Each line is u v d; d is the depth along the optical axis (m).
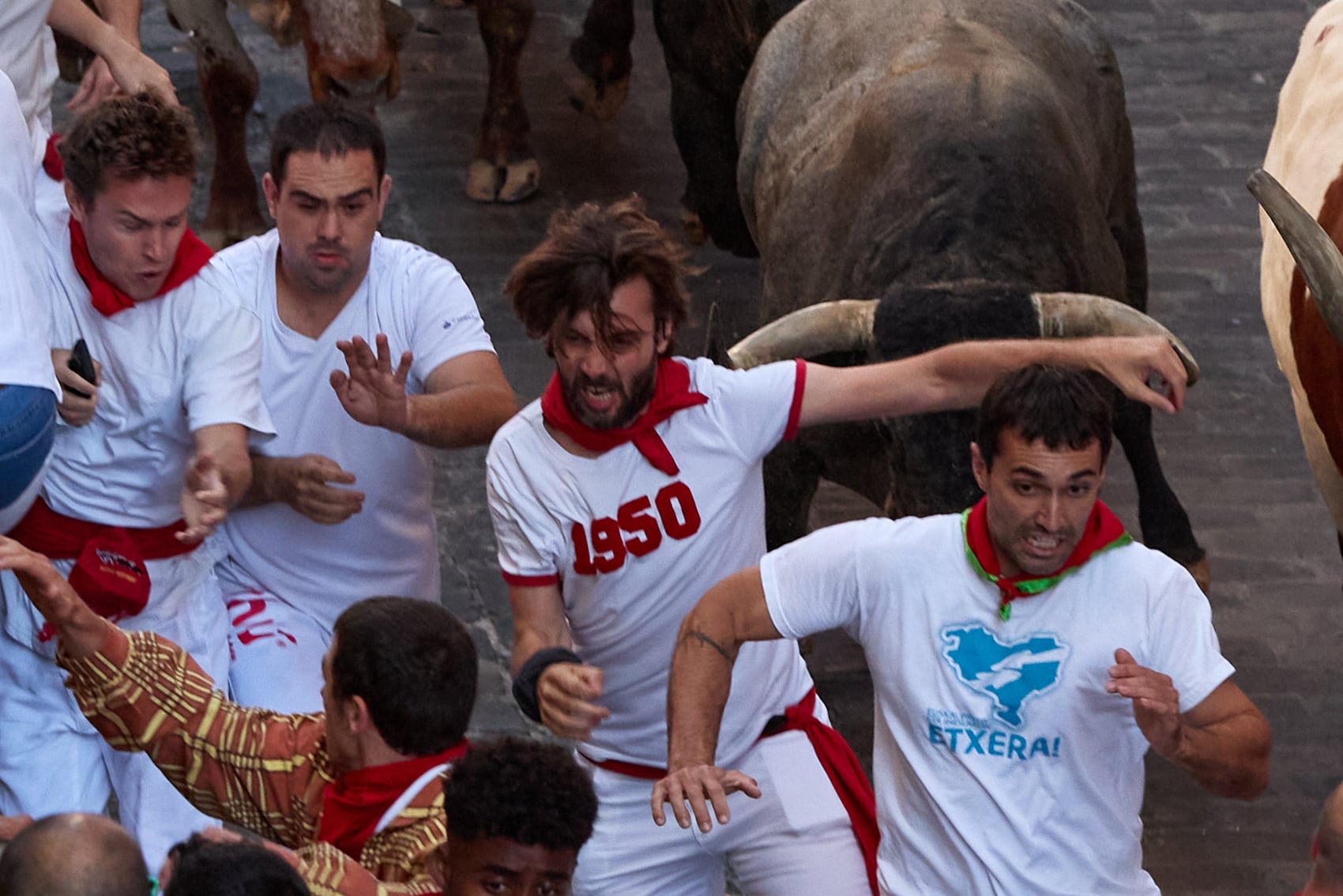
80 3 14.22
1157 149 28.33
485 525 20.61
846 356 15.31
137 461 11.72
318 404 12.52
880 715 9.73
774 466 16.66
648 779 11.18
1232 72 30.41
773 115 19.66
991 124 16.06
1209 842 16.08
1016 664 9.17
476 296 24.53
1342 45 16.89
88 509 11.73
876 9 18.72
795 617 9.70
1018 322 13.91
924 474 14.23
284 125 11.96
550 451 10.52
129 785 12.19
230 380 11.64
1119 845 9.41
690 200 25.61
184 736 9.80
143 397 11.54
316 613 12.93
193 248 11.76
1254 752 9.10
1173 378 10.51
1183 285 25.22
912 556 9.37
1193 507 21.06
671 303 10.16
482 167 26.66
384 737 8.96
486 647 18.62
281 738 9.81
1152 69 30.41
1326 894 8.23
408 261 12.69
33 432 10.52
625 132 28.86
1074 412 8.70
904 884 9.74
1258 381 23.39
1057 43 18.53
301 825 9.72
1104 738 9.24
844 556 9.52
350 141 11.86
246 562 12.79
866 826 10.98
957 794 9.38
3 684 11.88
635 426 10.38
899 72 17.20
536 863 7.65
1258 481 21.55
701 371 10.61
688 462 10.52
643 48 31.31
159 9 31.09
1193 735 9.01
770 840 10.97
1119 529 9.23
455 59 30.58
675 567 10.59
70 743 11.94
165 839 12.20
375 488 12.73
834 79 18.53
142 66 14.41
